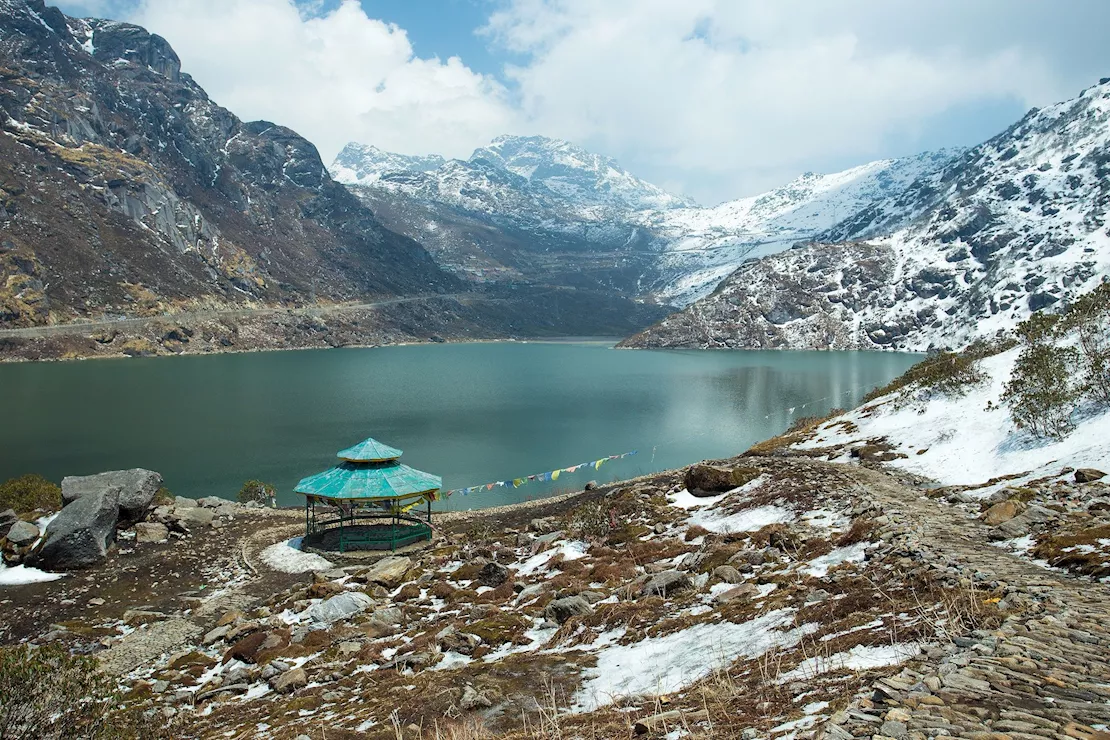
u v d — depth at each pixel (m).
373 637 23.47
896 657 9.95
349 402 148.50
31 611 32.50
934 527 19.81
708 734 8.66
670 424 120.12
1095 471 25.12
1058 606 10.95
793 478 34.72
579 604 20.30
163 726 16.94
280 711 17.08
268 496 65.81
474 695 13.97
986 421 41.00
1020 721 6.74
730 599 17.42
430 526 46.16
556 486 75.88
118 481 45.22
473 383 194.38
